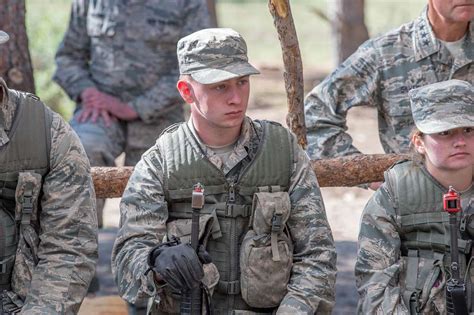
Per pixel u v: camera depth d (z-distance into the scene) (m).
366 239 7.44
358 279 7.45
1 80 7.02
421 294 7.25
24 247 7.16
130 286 6.93
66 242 7.20
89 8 12.73
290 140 7.33
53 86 24.64
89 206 7.29
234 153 7.22
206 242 7.10
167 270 6.53
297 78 9.30
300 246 7.21
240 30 47.72
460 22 9.11
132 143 12.77
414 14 47.19
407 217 7.38
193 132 7.24
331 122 9.62
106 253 13.20
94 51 12.77
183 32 12.65
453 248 7.03
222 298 7.17
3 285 7.17
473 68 9.32
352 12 27.09
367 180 9.11
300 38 44.31
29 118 7.18
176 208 7.23
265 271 7.01
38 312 6.96
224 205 7.16
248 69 6.95
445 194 7.20
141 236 7.08
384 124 9.71
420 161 7.45
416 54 9.36
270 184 7.20
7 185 7.13
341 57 27.38
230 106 6.96
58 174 7.23
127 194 7.22
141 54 12.59
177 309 7.12
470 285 7.21
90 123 12.45
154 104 12.56
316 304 7.03
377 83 9.51
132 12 12.54
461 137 7.23
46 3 35.44
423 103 7.34
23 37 11.76
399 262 7.39
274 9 9.12
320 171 9.04
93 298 11.55
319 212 7.23
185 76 7.10
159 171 7.21
